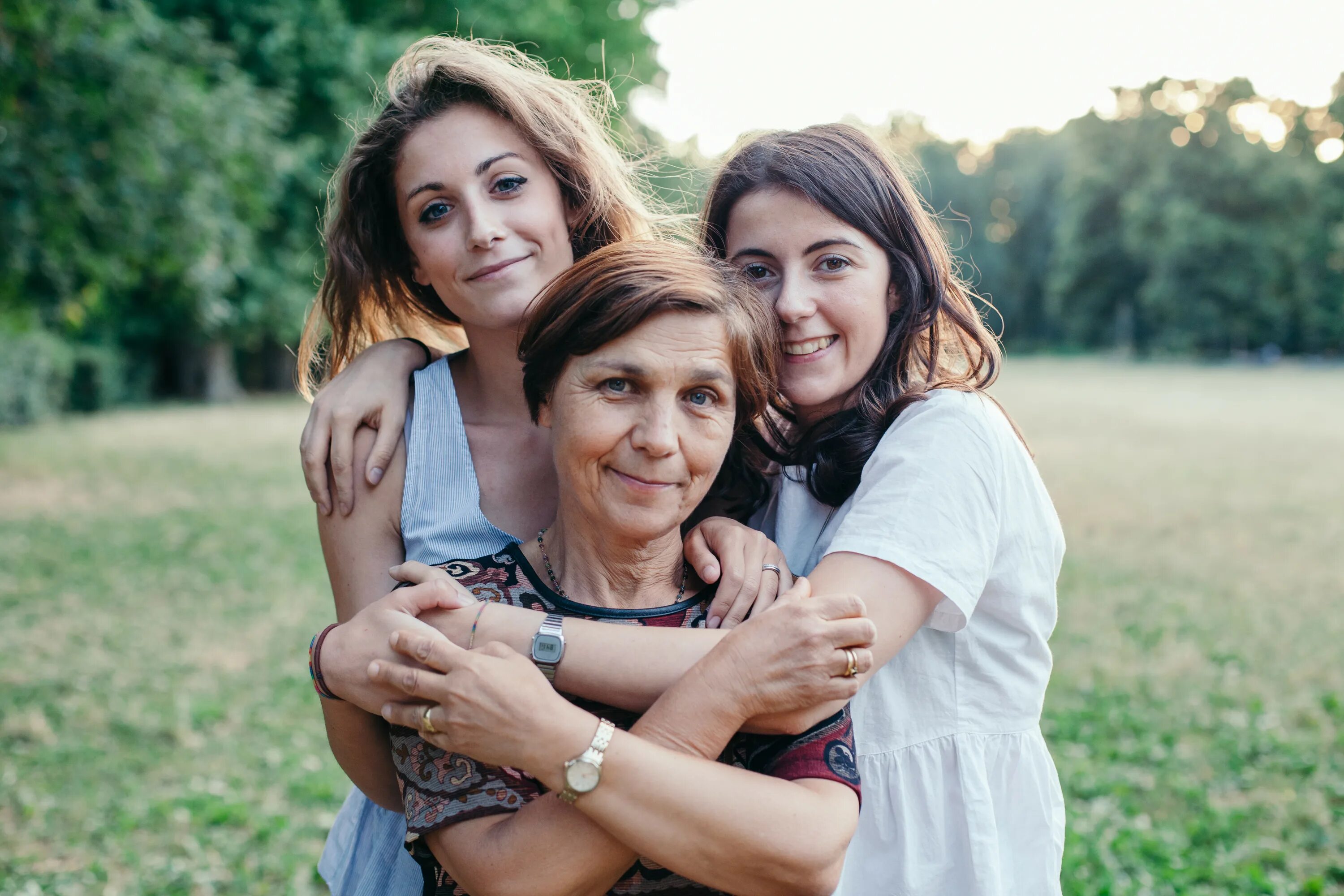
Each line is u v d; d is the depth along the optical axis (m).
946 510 1.62
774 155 1.80
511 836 1.41
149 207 10.06
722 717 1.40
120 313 23.84
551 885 1.39
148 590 8.54
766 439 1.94
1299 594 8.54
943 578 1.58
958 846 1.71
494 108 1.84
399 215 1.97
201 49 11.82
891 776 1.72
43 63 9.05
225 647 7.16
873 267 1.79
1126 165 55.22
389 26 21.12
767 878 1.37
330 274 2.08
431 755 1.50
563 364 1.53
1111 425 22.25
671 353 1.47
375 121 1.90
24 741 5.56
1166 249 52.09
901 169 1.89
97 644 7.16
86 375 24.61
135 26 10.26
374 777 1.77
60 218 9.39
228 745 5.59
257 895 4.19
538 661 1.50
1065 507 12.54
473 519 1.79
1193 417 24.20
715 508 1.94
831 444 1.83
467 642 1.53
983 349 1.99
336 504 1.83
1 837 4.57
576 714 1.38
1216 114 52.84
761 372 1.62
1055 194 64.25
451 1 19.09
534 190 1.87
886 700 1.74
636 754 1.36
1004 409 1.87
